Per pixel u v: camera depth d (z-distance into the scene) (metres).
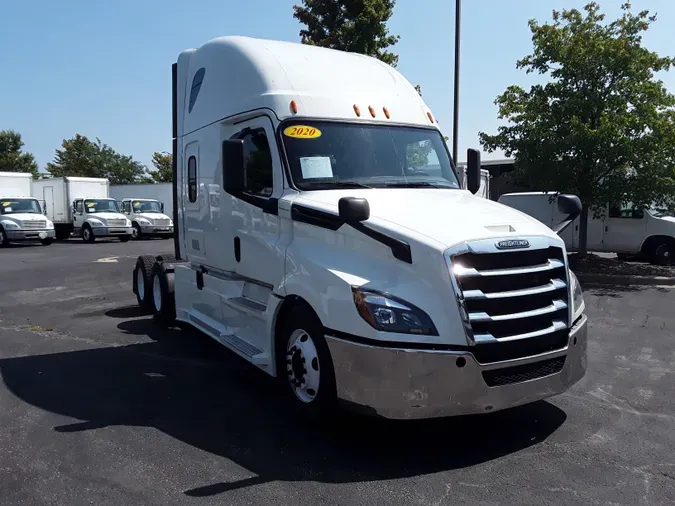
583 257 15.58
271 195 5.40
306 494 3.74
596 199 14.18
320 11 18.23
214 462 4.19
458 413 4.05
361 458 4.26
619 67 13.50
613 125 13.05
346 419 4.60
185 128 7.48
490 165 24.94
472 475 4.01
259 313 5.45
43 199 31.55
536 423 4.93
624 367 6.62
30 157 56.22
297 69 5.79
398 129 5.88
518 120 14.85
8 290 12.36
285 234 5.22
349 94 5.82
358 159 5.51
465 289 4.04
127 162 63.66
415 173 5.74
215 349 7.41
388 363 3.98
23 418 5.05
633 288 12.52
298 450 4.39
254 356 5.34
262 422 4.95
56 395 5.64
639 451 4.40
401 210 4.70
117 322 9.08
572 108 13.77
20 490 3.80
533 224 4.74
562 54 13.94
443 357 3.94
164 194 36.78
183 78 7.64
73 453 4.34
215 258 6.62
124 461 4.21
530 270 4.29
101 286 12.88
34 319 9.34
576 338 4.57
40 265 17.27
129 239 30.94
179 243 8.00
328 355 4.43
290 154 5.27
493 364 4.05
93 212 29.53
